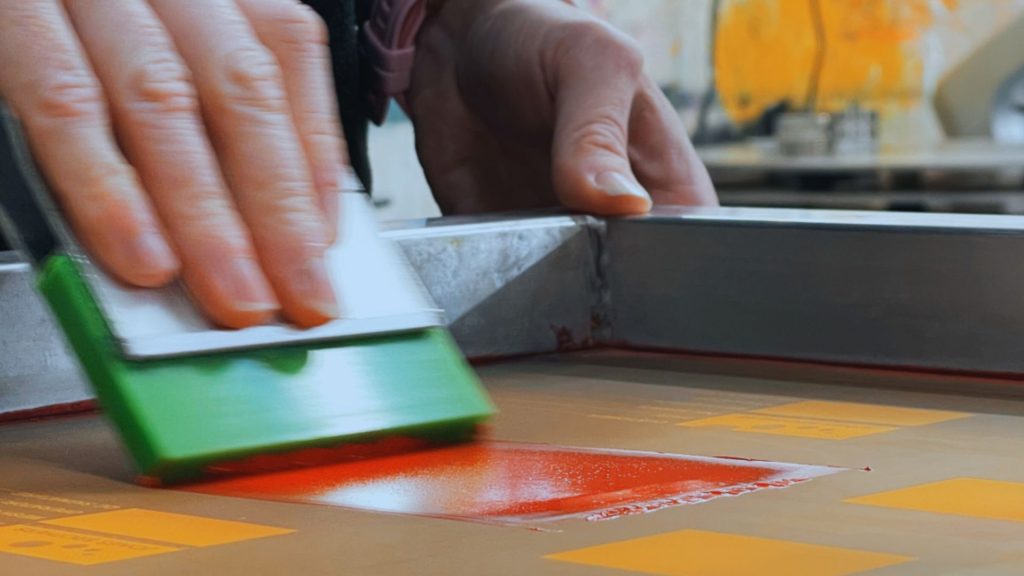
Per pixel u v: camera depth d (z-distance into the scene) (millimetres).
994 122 3986
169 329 683
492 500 598
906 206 3055
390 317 740
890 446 701
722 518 553
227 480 653
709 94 4172
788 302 963
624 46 1335
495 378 939
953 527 535
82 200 703
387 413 697
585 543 517
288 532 549
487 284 1008
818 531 530
